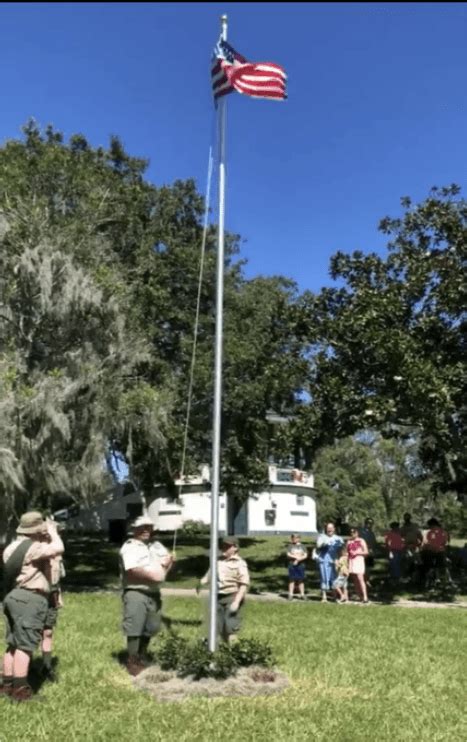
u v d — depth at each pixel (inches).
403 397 625.9
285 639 385.4
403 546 716.7
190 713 234.2
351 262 716.0
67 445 631.2
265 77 324.5
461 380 638.5
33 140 791.7
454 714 238.8
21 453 584.7
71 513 1268.5
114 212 791.7
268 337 818.2
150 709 238.7
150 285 813.9
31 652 251.4
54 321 653.3
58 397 601.9
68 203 746.8
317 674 294.2
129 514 1402.6
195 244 885.2
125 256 841.5
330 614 510.0
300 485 1455.5
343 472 1699.1
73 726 218.4
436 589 684.7
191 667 273.0
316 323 705.0
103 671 293.9
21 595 248.2
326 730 217.8
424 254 698.8
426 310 666.8
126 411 676.7
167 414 722.2
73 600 581.3
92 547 1184.8
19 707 237.3
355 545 614.2
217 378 299.7
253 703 247.6
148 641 305.4
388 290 658.8
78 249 688.4
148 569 292.0
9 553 251.6
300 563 647.1
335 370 663.1
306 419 678.5
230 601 323.9
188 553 1056.2
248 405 784.9
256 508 1395.2
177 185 911.7
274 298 852.0
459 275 649.0
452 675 300.8
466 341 671.8
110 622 440.1
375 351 615.2
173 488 847.1
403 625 453.7
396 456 1822.1
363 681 283.9
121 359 676.1
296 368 700.7
